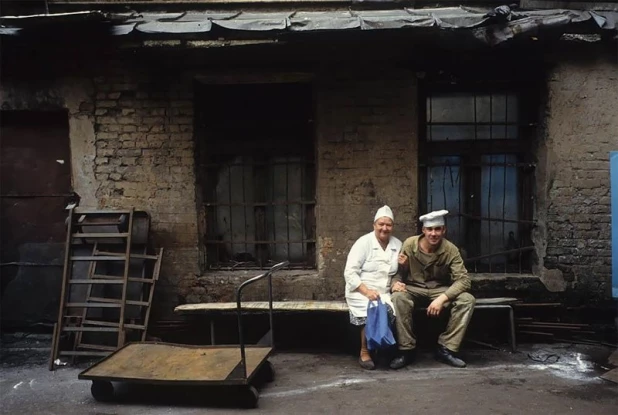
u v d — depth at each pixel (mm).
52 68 4832
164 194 4898
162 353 4066
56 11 4953
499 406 3496
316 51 4715
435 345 4789
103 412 3568
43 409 3627
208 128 5074
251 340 4957
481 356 4477
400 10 4848
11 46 4523
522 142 5016
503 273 5043
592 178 4742
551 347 4684
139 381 3570
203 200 5070
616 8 4641
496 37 4059
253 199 5125
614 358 4379
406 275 4520
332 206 4855
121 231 4703
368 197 4840
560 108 4707
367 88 4773
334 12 4891
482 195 5082
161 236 4922
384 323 4047
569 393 3688
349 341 4867
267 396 3762
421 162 5016
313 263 5137
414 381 3959
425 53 4707
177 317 4953
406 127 4797
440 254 4332
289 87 5059
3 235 5133
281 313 4512
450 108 5035
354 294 4293
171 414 3516
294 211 5129
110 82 4836
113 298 4684
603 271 4789
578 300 4816
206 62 4758
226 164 5105
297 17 4398
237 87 5062
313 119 5020
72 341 4707
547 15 4207
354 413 3449
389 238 4461
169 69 4793
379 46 4652
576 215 4773
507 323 4836
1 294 5113
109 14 4352
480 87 4984
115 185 4914
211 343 4801
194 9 4988
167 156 4875
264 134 5086
